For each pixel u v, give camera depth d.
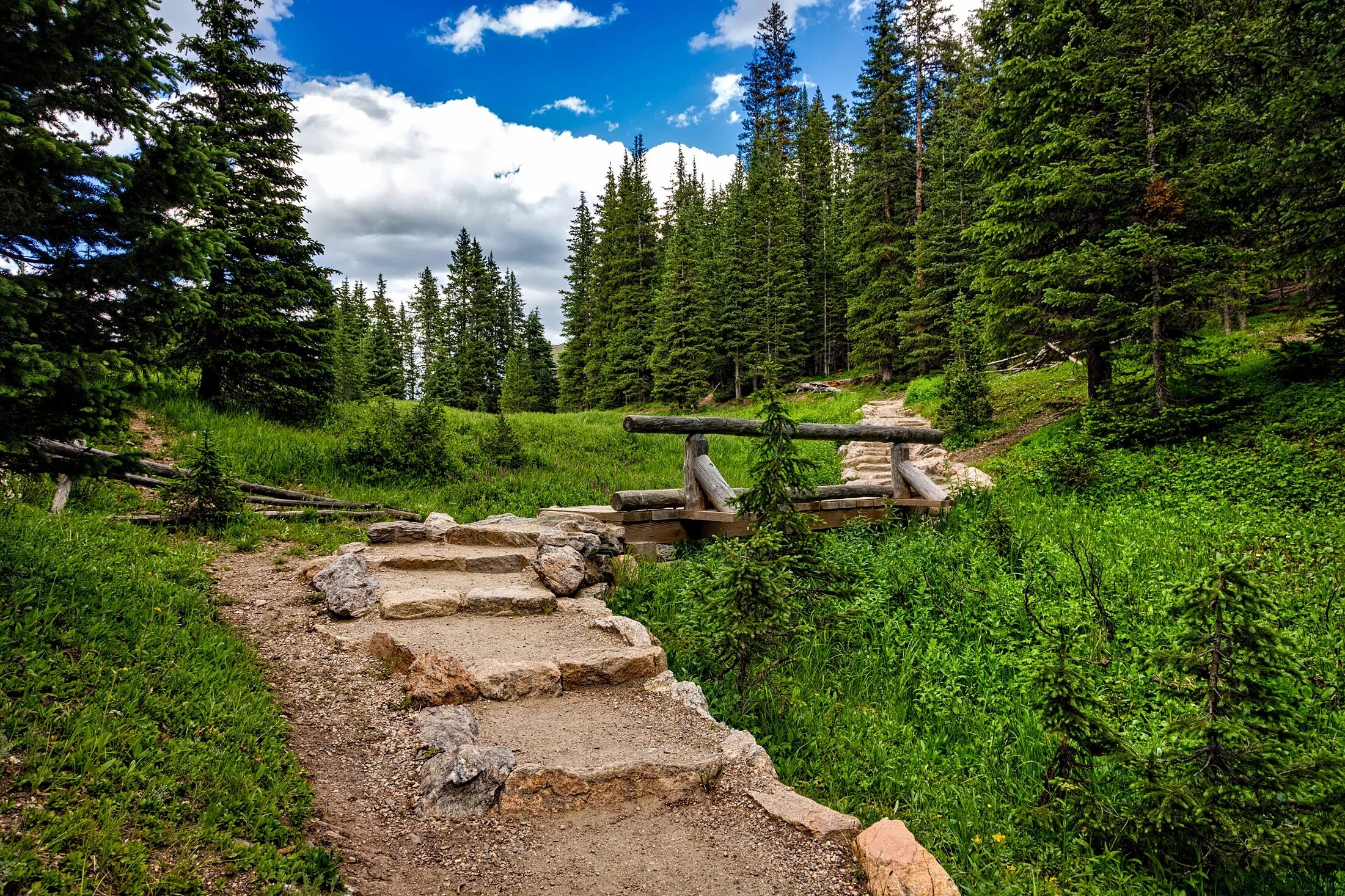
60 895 2.52
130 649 4.47
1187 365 13.74
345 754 4.26
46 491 8.52
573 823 3.76
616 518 9.16
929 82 41.97
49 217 4.35
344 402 19.86
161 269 4.64
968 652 6.67
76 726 3.43
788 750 5.02
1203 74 13.23
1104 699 5.34
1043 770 4.91
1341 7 10.84
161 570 6.47
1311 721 4.71
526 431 20.39
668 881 3.37
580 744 4.44
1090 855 3.98
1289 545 8.46
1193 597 3.81
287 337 16.14
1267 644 3.65
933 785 4.68
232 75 16.02
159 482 9.37
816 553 6.48
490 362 61.12
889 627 7.13
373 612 6.55
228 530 9.11
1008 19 16.69
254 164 16.00
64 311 4.52
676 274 44.12
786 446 6.35
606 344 52.75
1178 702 4.73
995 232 15.86
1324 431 11.63
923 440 13.29
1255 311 21.66
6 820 2.77
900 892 3.28
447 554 8.13
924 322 31.83
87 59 4.26
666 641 6.64
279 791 3.55
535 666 5.26
